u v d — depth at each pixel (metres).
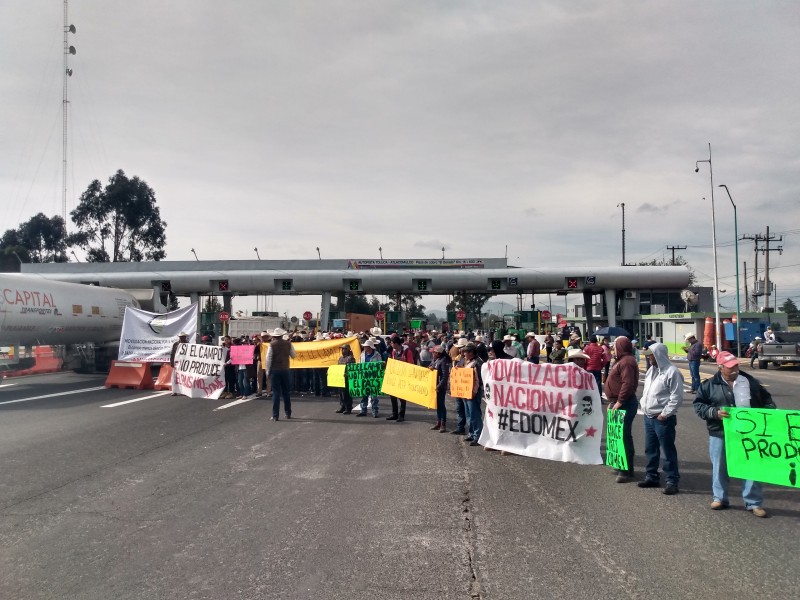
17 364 21.39
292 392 18.84
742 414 6.50
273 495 7.16
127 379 19.98
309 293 47.75
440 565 5.07
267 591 4.55
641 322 51.06
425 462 9.04
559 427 9.02
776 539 5.72
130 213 71.62
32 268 47.97
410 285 45.50
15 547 5.47
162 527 6.02
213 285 45.66
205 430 11.88
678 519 6.35
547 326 42.56
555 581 4.76
